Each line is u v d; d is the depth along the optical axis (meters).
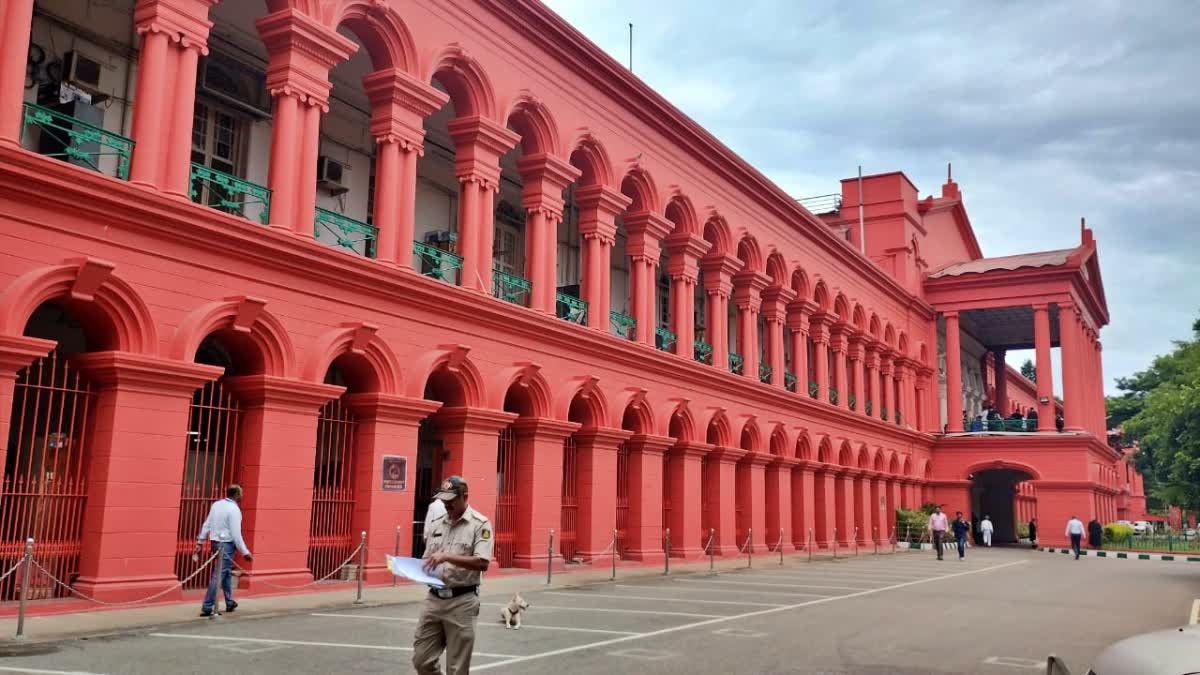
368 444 16.30
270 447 14.49
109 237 12.67
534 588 17.14
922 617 14.79
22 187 11.70
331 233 18.84
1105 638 12.78
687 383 25.81
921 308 45.56
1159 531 60.81
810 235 33.97
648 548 23.44
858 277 38.59
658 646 10.95
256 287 14.54
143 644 10.02
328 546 15.76
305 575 14.90
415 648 6.81
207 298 13.84
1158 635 5.52
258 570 14.20
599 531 21.78
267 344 14.63
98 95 16.23
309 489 15.06
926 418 45.75
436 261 22.20
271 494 14.45
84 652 9.45
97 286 12.34
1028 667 10.34
